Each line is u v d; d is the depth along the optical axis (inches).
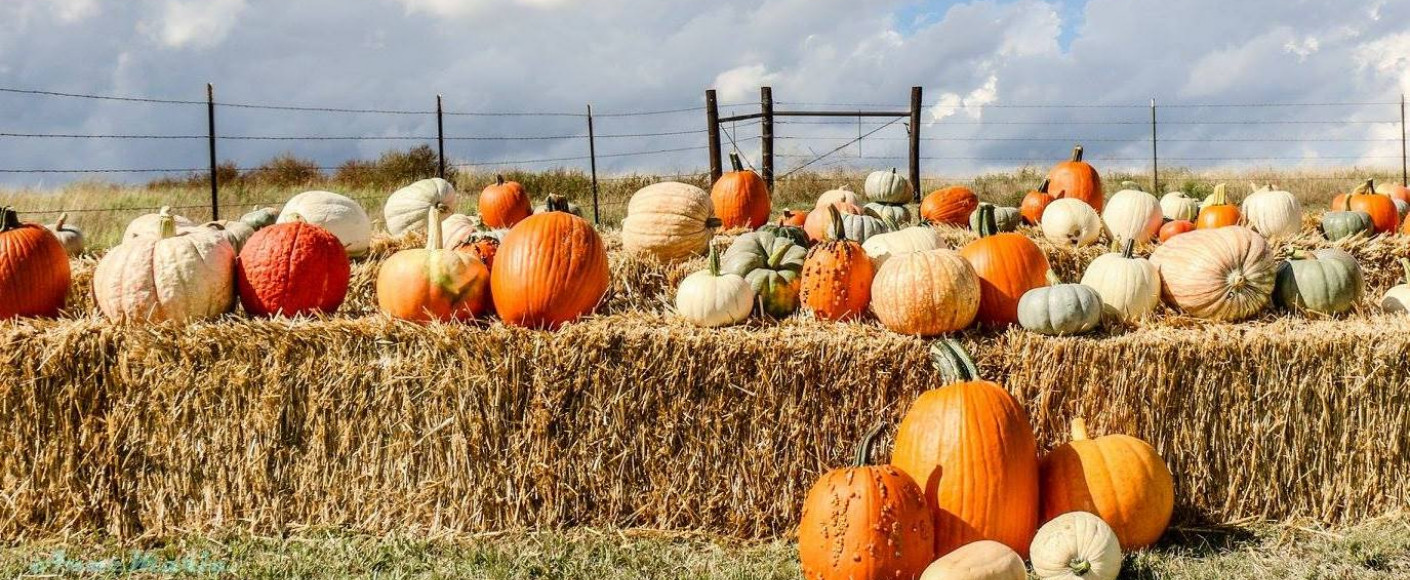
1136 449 147.3
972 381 147.1
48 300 175.2
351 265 209.9
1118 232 237.3
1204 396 157.2
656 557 148.5
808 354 155.3
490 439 157.2
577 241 171.9
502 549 150.4
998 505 139.0
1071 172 287.4
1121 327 168.9
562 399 156.6
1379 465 160.4
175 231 177.9
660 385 156.7
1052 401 156.1
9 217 178.7
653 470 158.1
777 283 178.4
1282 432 158.1
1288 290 184.7
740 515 157.9
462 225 241.6
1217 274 174.7
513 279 169.5
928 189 629.9
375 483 158.4
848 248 174.7
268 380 156.6
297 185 675.4
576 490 157.9
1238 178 662.5
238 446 157.9
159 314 163.9
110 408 156.8
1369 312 187.3
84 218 425.4
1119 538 144.6
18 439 155.6
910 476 141.3
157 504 158.6
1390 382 159.3
